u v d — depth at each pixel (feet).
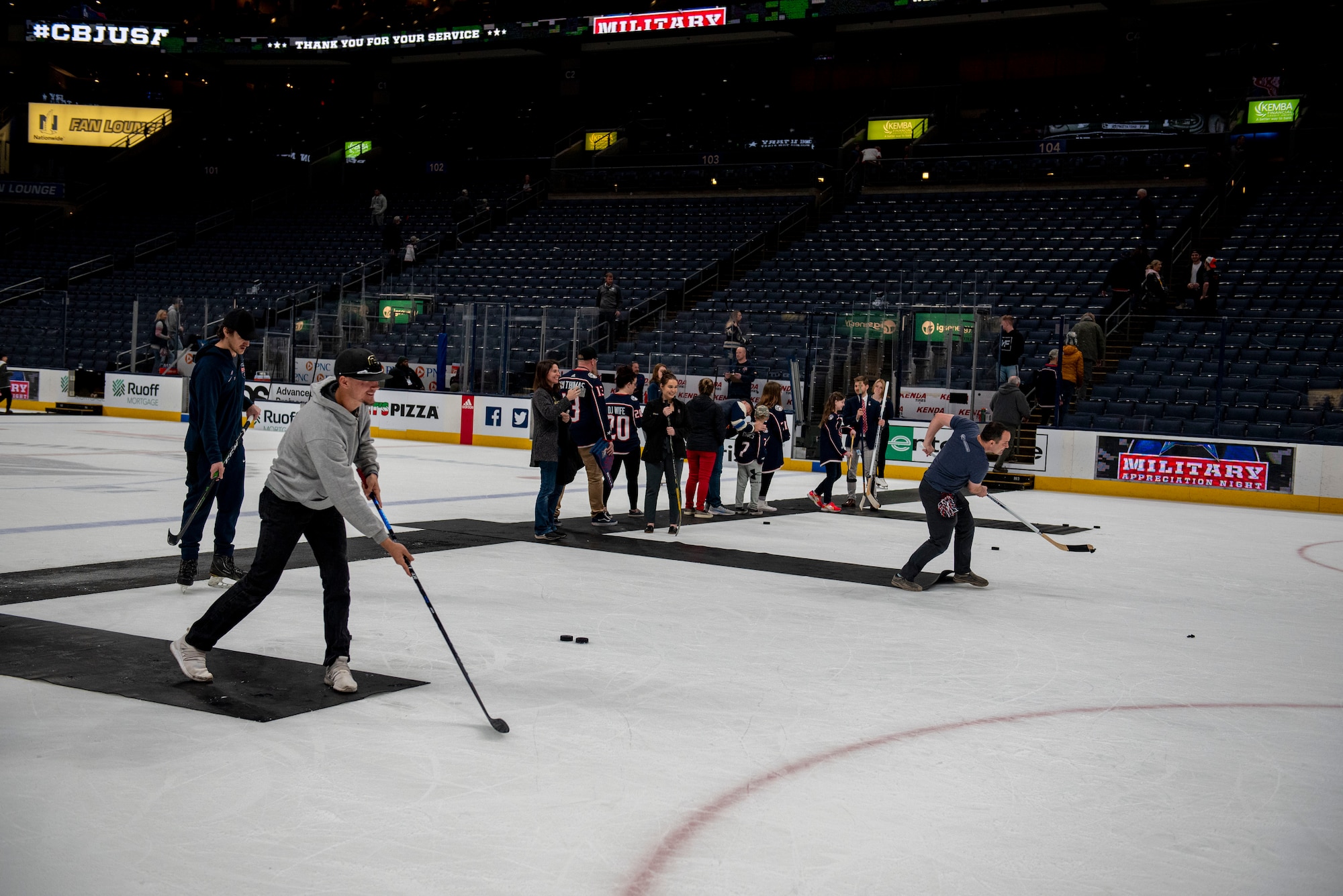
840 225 98.53
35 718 15.53
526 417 75.00
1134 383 65.26
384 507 41.78
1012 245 86.84
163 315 88.99
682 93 130.21
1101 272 79.25
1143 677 20.49
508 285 97.14
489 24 116.26
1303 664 22.15
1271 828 13.24
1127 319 69.31
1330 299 70.28
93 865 11.09
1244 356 65.00
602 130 126.82
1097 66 111.65
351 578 27.30
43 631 20.58
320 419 16.42
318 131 136.98
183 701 16.56
